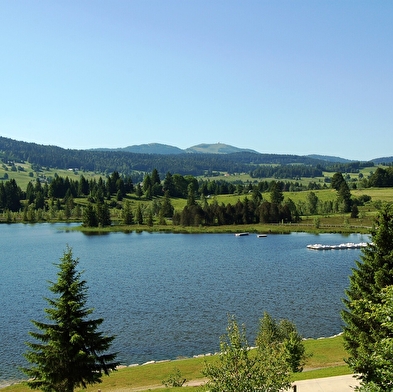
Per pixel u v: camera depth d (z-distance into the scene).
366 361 28.62
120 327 66.38
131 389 43.47
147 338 61.72
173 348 57.84
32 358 32.88
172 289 90.94
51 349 33.16
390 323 24.47
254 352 46.12
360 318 35.91
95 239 185.12
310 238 181.00
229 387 25.52
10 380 48.78
